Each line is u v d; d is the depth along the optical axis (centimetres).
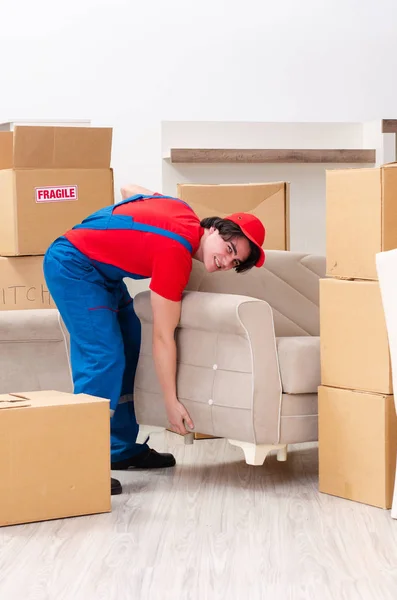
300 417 290
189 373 303
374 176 265
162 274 288
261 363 284
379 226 264
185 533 243
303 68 568
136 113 555
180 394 305
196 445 371
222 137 460
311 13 566
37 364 345
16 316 339
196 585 204
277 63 565
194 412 301
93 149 377
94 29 550
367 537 239
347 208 277
